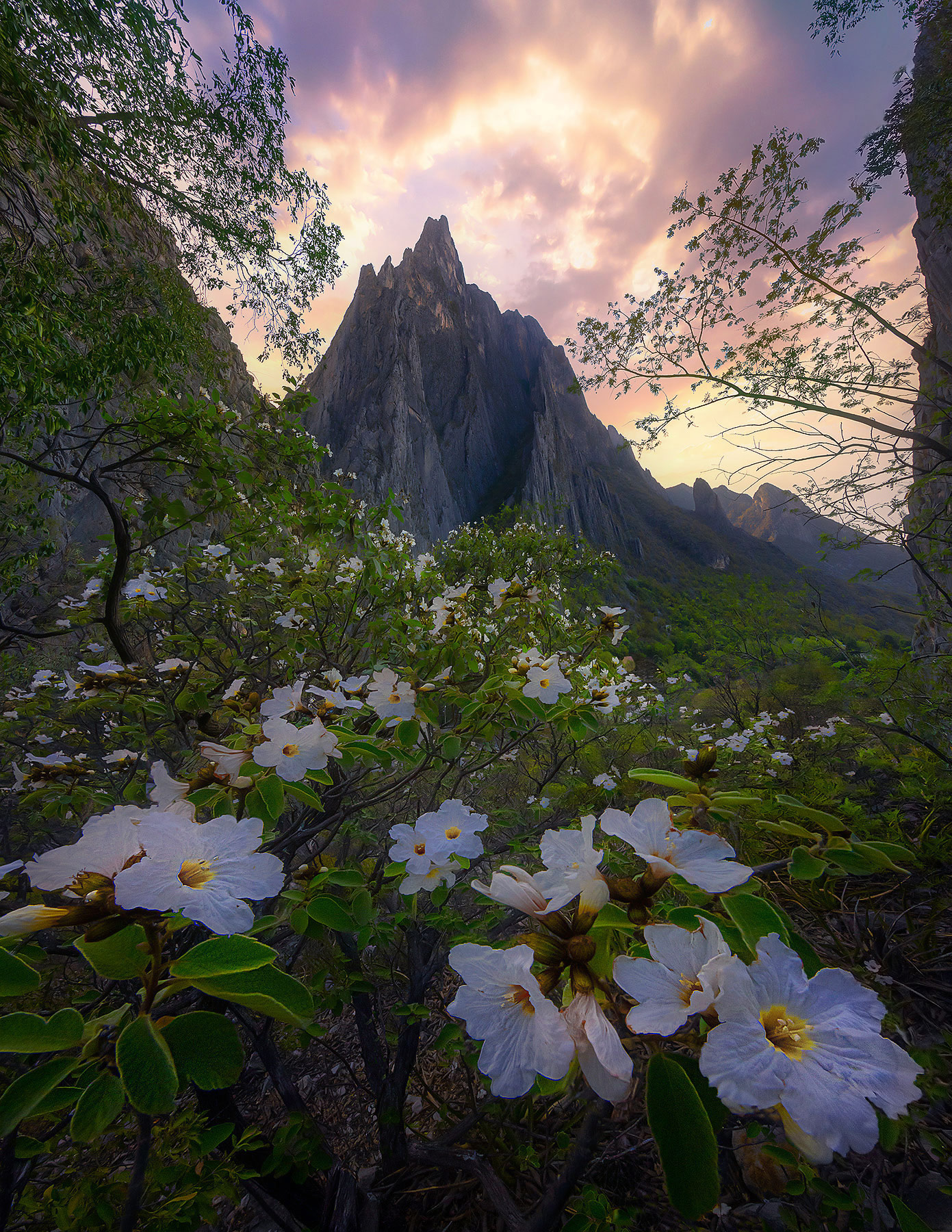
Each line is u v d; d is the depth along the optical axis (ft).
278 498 9.80
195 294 17.38
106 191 15.15
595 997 2.01
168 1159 4.05
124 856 2.12
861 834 8.80
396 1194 5.20
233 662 10.27
